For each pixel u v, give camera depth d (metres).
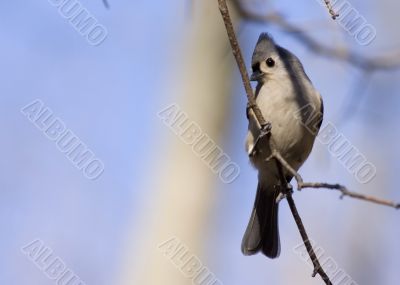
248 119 10.35
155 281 10.96
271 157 8.64
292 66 10.62
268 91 10.46
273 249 10.67
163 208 11.30
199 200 11.38
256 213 10.83
